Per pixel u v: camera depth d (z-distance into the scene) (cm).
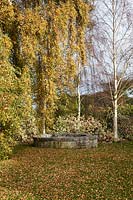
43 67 2989
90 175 1736
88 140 2748
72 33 3092
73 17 3089
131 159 2181
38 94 3009
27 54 2894
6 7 2855
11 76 2238
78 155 2361
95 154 2397
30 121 2920
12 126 2211
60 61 3000
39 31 2931
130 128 3412
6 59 2273
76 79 3359
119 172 1797
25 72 2830
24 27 2912
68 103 3509
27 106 2464
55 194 1407
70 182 1602
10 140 2231
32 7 3039
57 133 3092
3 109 2098
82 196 1374
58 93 3166
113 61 3412
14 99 2216
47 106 3045
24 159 2236
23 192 1422
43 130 3061
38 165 2027
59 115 3488
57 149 2658
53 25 2988
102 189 1477
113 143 3086
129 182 1590
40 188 1506
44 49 2978
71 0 3097
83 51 3175
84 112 3703
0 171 1884
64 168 1923
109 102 3722
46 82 2983
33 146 2816
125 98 3866
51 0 3030
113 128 3347
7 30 2928
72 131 3253
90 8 3325
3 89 2128
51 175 1753
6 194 1349
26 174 1792
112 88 3675
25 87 2517
